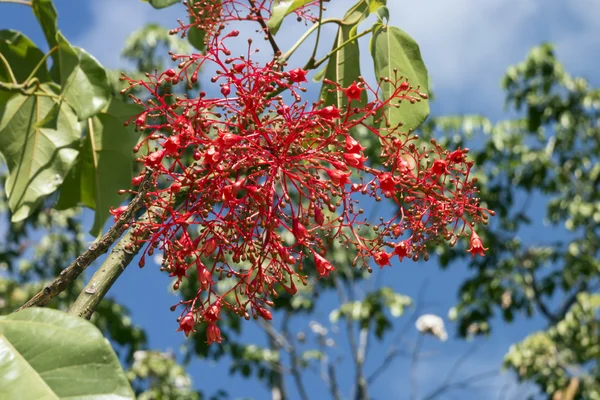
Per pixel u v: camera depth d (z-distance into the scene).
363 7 1.43
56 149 1.65
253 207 1.18
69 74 1.53
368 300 5.77
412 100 1.24
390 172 1.21
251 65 1.16
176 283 1.15
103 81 1.54
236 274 1.17
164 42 5.28
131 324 5.45
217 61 1.16
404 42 1.39
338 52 1.43
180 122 1.15
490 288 6.38
